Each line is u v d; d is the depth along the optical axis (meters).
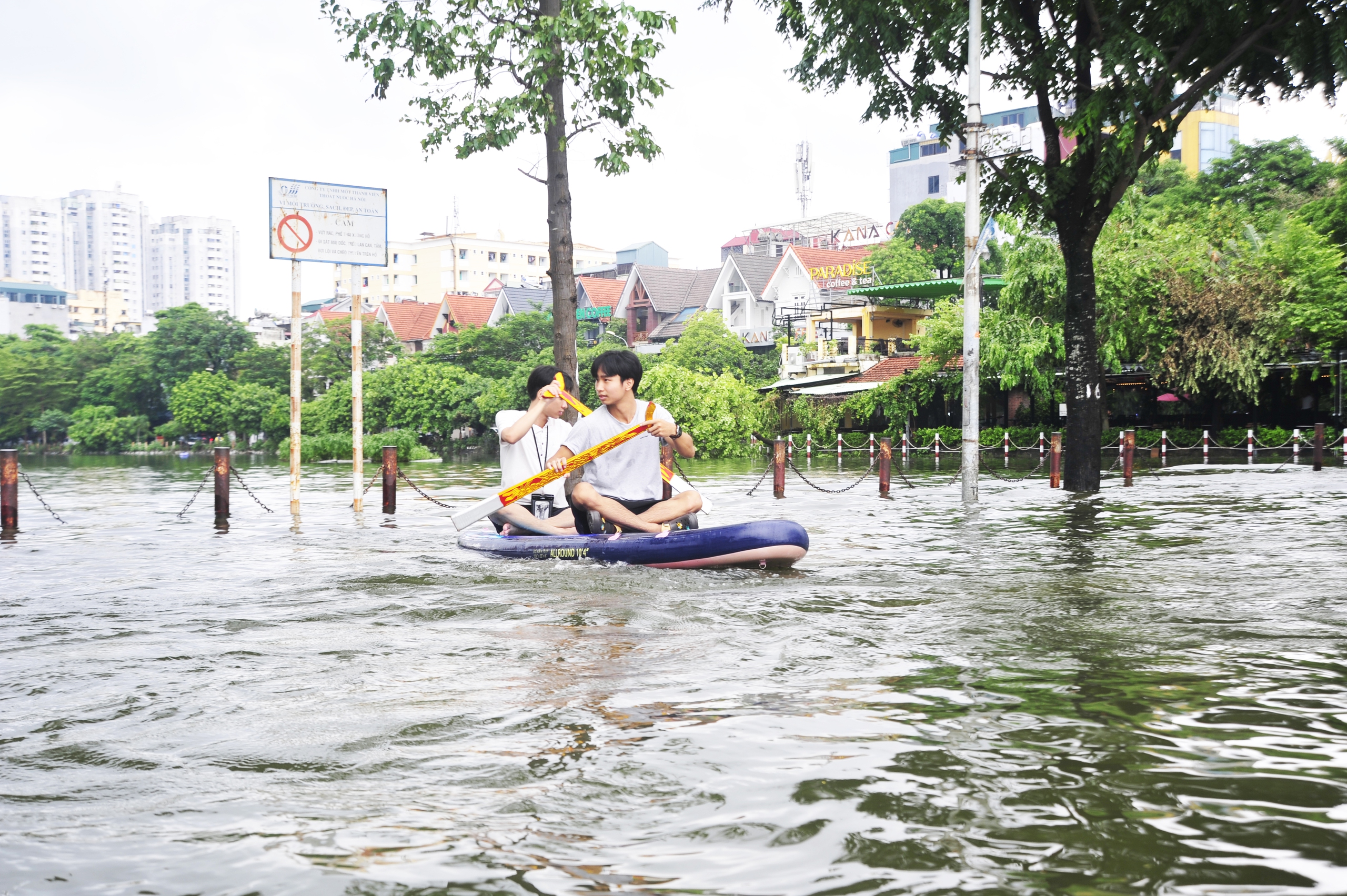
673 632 4.71
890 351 41.00
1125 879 2.07
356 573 6.87
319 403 52.25
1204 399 30.73
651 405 7.20
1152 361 28.14
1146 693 3.55
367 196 13.05
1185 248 28.14
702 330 44.81
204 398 60.09
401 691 3.63
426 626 4.96
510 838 2.29
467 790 2.60
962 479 13.25
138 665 4.15
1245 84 14.55
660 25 12.20
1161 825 2.35
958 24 13.38
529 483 7.58
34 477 27.48
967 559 7.45
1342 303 26.66
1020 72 14.33
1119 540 8.57
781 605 5.44
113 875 2.12
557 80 12.50
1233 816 2.40
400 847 2.25
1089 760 2.82
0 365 71.75
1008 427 31.78
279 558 8.02
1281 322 26.44
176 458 48.22
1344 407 29.45
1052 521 10.37
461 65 12.49
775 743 2.98
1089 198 14.42
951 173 65.25
